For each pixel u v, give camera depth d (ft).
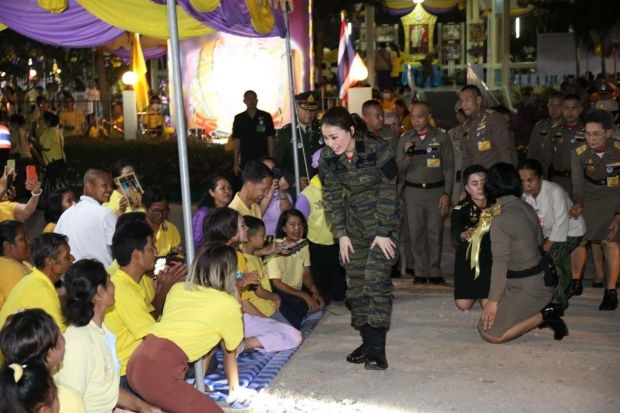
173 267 19.06
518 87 87.20
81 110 68.85
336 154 19.29
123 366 17.43
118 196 25.05
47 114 48.88
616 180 24.68
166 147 52.65
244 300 21.76
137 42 64.69
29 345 11.32
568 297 25.98
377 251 19.80
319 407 17.85
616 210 24.71
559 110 30.50
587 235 25.21
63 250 16.88
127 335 17.51
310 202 26.73
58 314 16.56
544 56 87.15
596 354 21.02
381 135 29.60
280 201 27.58
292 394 18.71
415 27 116.88
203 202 23.68
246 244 22.54
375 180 19.30
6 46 68.54
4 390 10.27
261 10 26.84
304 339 23.26
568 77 76.18
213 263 16.44
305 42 54.85
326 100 60.85
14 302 16.55
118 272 17.17
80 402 12.39
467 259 24.71
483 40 102.53
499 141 28.22
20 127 48.91
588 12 77.00
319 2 69.92
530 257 21.34
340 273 27.22
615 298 25.14
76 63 75.56
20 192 49.39
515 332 21.80
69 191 24.71
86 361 13.88
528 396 18.15
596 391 18.35
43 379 10.51
